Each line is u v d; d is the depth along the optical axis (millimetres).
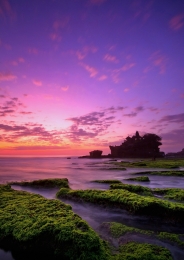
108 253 5691
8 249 6520
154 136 161625
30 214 7773
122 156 171375
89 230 6305
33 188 18625
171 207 8992
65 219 7000
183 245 6301
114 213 10234
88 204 11703
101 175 32688
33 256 6164
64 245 5887
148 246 5988
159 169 44469
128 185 15055
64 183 18750
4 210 8414
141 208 9516
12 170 44281
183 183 23234
